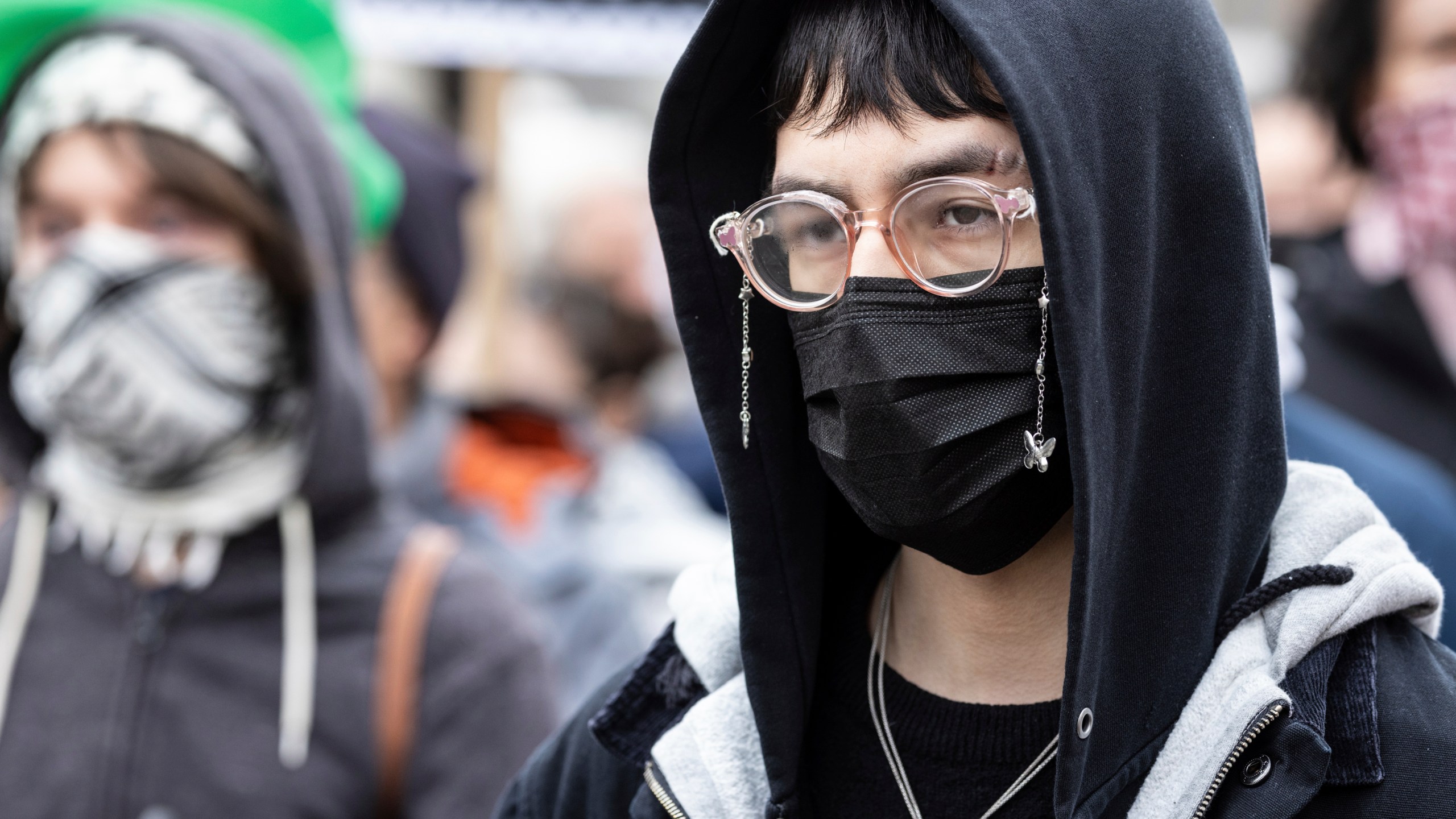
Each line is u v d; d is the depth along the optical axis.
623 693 2.69
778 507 2.64
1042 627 2.45
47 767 3.71
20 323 4.16
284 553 3.89
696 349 2.64
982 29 2.19
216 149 3.91
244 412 3.98
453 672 3.78
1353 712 2.20
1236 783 2.23
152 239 3.92
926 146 2.28
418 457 5.30
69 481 4.00
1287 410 4.13
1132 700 2.33
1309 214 5.31
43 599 3.95
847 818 2.50
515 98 10.03
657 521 5.62
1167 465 2.38
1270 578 2.37
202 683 3.77
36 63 4.11
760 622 2.57
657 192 2.62
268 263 3.98
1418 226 4.88
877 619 2.62
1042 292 2.31
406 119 5.91
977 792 2.39
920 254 2.31
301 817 3.66
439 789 3.70
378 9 6.07
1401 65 4.93
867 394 2.33
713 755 2.54
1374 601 2.25
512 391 7.29
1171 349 2.39
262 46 4.22
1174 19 2.41
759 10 2.44
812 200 2.35
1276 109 5.96
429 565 3.90
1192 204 2.38
